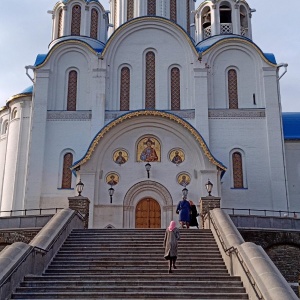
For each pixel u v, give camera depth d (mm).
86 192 26812
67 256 16484
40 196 28625
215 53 31422
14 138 32312
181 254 16641
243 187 28781
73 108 30688
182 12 35688
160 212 27312
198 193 26984
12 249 13547
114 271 14859
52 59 31391
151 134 28297
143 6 34906
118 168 27797
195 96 30219
